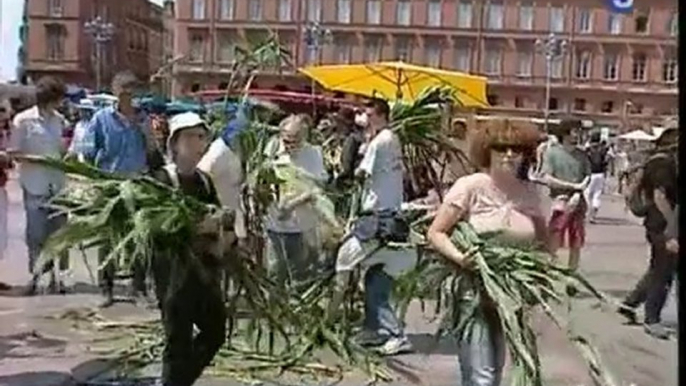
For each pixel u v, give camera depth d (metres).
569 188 10.62
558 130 11.51
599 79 91.25
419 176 7.27
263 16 84.75
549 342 6.02
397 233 6.70
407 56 90.00
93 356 6.46
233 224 5.14
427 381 6.16
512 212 4.68
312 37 80.44
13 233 12.45
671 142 8.40
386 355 6.68
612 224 18.33
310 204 6.80
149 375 6.07
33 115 8.70
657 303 7.97
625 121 86.44
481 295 4.61
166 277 4.93
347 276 6.72
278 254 6.59
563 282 4.68
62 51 88.38
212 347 5.15
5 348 6.75
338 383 6.15
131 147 8.16
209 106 8.26
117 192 4.76
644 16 90.00
